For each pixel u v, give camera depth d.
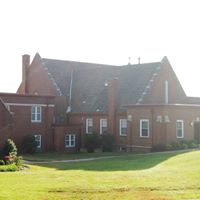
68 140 52.59
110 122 52.66
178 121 48.97
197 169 25.45
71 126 52.88
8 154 38.91
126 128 51.25
